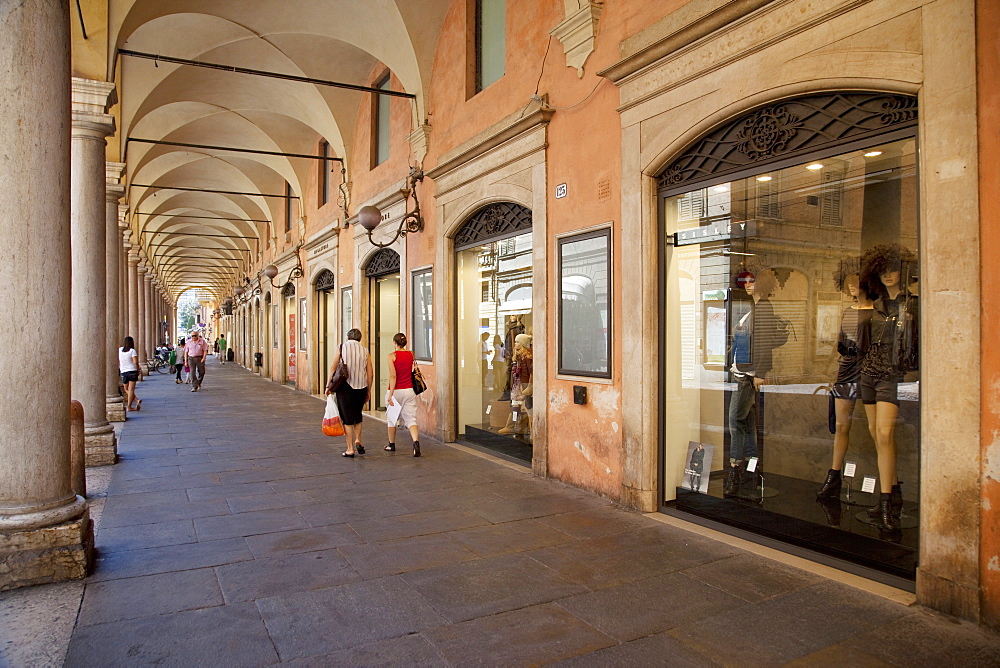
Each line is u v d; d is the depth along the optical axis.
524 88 7.46
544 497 6.20
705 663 3.03
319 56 12.33
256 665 3.00
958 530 3.43
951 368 3.45
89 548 4.27
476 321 9.09
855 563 4.19
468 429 9.41
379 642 3.24
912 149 3.92
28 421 4.06
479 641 3.25
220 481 6.93
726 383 5.78
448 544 4.79
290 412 13.75
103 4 7.93
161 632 3.34
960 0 3.38
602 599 3.77
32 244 4.06
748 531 4.92
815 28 4.20
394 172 11.83
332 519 5.46
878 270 4.56
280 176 21.66
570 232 6.59
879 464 4.65
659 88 5.43
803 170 4.64
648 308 5.62
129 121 12.04
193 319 102.38
